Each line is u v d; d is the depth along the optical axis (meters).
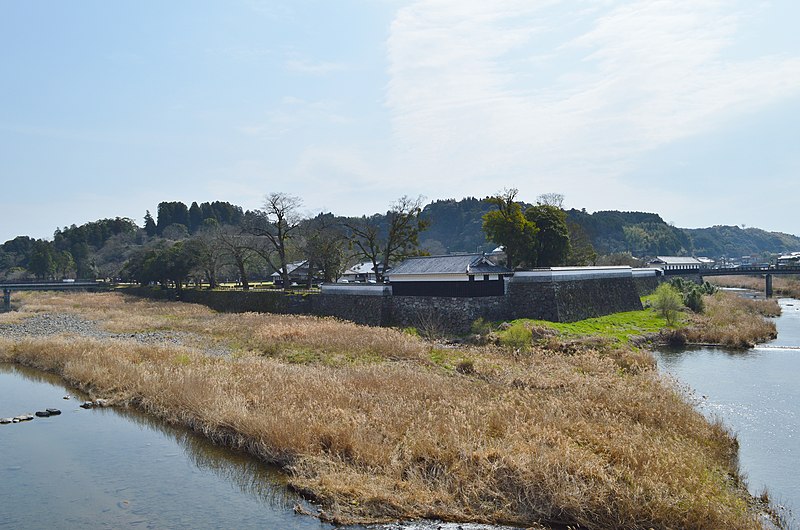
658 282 71.62
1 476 14.47
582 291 43.12
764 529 11.03
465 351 28.88
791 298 76.94
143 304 63.47
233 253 67.81
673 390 19.77
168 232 125.38
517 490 12.05
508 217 50.62
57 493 13.37
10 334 40.00
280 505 12.50
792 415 19.55
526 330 31.41
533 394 18.22
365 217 100.62
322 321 41.06
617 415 16.03
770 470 14.59
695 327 38.91
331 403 16.80
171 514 12.17
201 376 20.50
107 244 124.25
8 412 20.28
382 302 43.03
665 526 10.73
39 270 106.31
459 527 11.26
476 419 15.09
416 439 13.88
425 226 58.62
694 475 12.07
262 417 15.75
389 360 27.12
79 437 17.42
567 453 12.36
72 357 27.27
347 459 13.78
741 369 27.83
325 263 65.62
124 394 21.31
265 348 30.80
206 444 16.39
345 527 11.38
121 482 13.98
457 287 39.59
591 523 11.14
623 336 34.88
